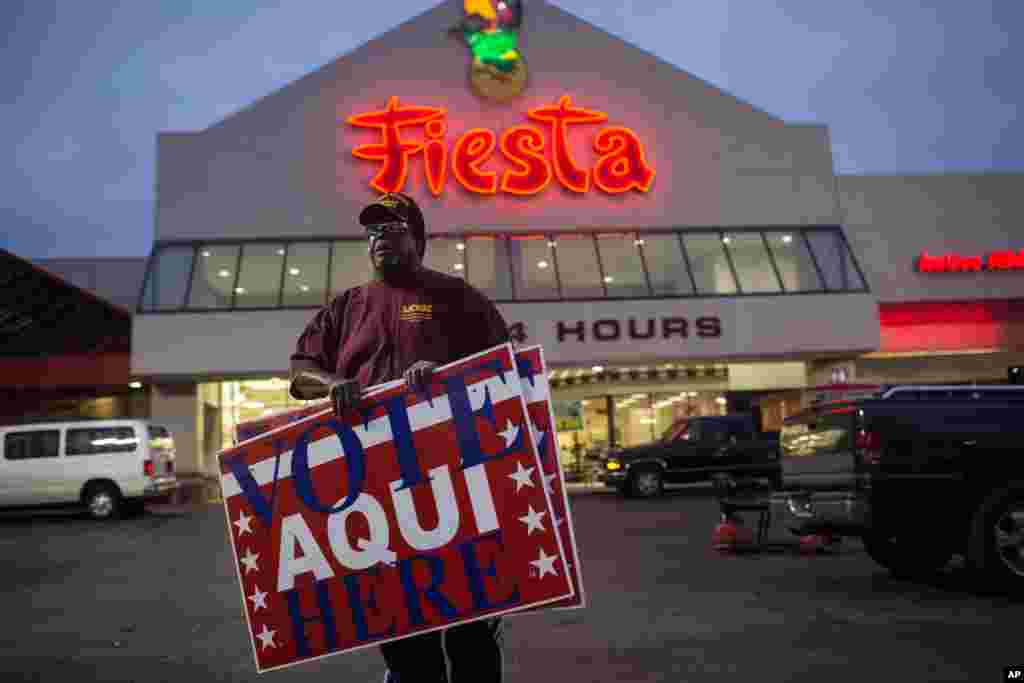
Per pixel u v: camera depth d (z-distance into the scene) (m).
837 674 4.49
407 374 2.93
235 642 5.88
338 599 2.88
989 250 26.80
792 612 6.27
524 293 23.44
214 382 24.39
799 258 24.75
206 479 24.08
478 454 2.88
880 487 7.14
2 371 25.41
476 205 24.03
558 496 2.86
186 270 23.12
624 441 26.84
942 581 7.71
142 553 11.45
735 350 23.64
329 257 23.55
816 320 24.00
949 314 26.42
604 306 23.48
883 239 26.58
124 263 31.42
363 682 4.74
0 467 17.50
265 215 23.73
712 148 25.28
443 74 24.45
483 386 2.91
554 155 24.42
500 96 24.44
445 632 3.02
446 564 2.85
